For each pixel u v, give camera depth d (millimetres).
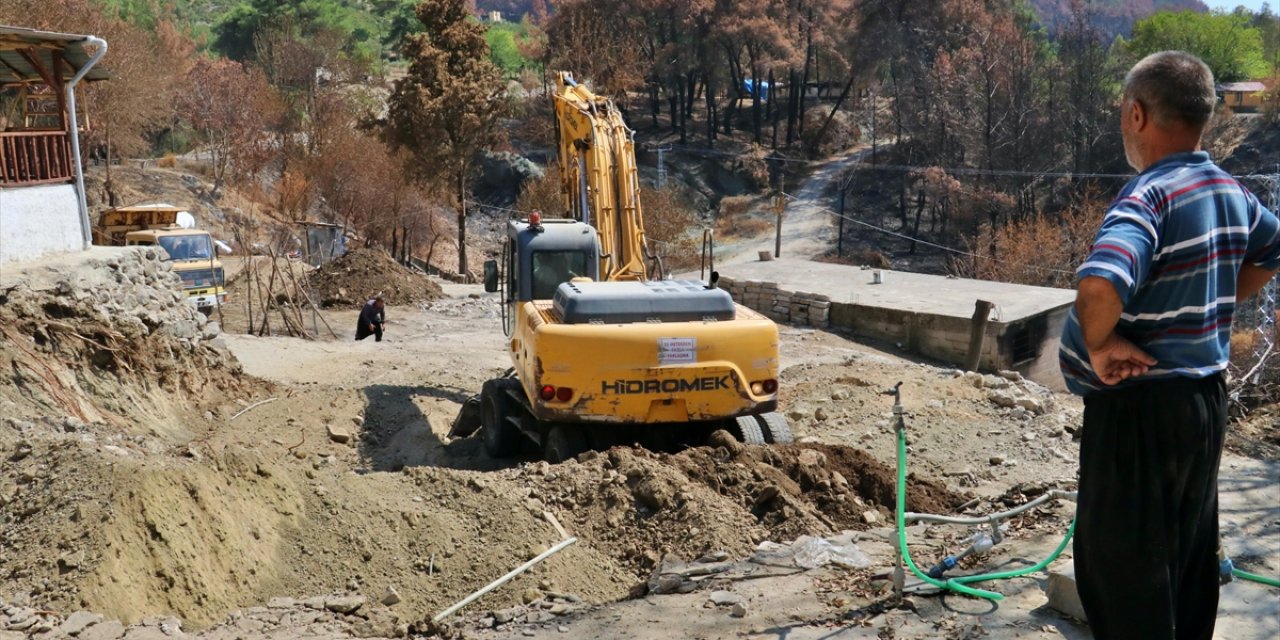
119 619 6801
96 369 13672
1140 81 2967
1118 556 2949
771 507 8578
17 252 14719
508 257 14523
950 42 94625
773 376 12070
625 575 8047
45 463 8523
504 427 13484
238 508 8000
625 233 15320
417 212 62844
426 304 36250
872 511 9141
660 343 11703
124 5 100188
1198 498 2945
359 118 71562
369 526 8320
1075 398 16641
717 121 109125
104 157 65625
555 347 11625
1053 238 56781
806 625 5418
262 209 66812
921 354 25969
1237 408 18703
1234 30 115562
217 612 7195
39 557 7211
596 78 88062
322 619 6887
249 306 29141
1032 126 80875
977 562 6008
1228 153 80375
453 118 59500
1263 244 3043
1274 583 5434
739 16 101312
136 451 9500
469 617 6957
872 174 94500
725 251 84375
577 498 8961
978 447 12844
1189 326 2854
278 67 91062
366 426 15508
